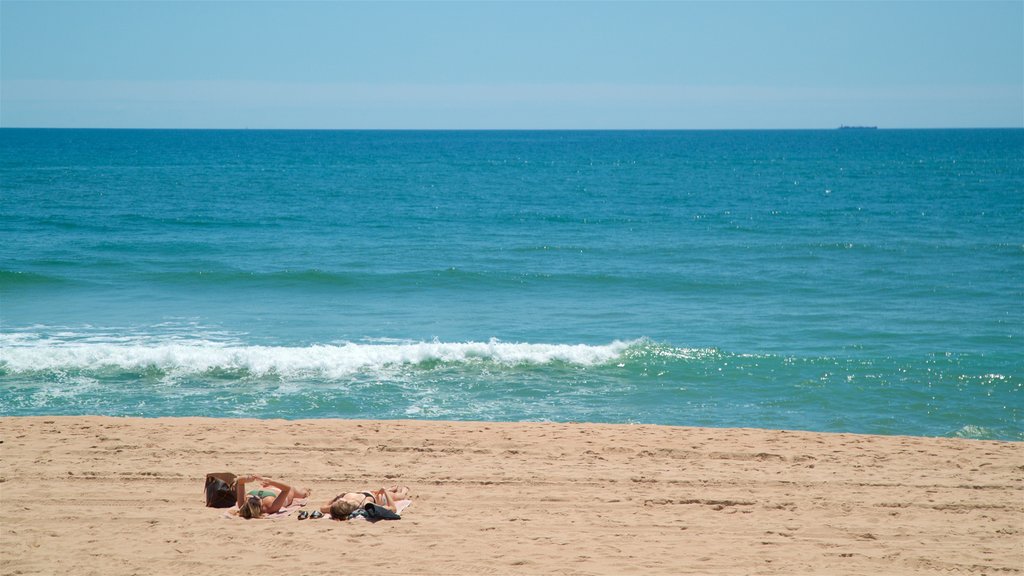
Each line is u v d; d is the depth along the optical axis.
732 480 8.82
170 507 7.80
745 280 25.75
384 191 61.50
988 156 130.12
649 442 10.42
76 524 7.30
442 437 10.52
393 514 7.56
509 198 56.94
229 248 31.84
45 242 32.28
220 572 6.30
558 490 8.45
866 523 7.57
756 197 58.31
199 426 10.90
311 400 13.53
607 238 36.31
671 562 6.59
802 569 6.49
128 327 18.80
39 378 14.27
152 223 39.56
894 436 11.01
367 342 17.83
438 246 33.12
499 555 6.69
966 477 9.02
